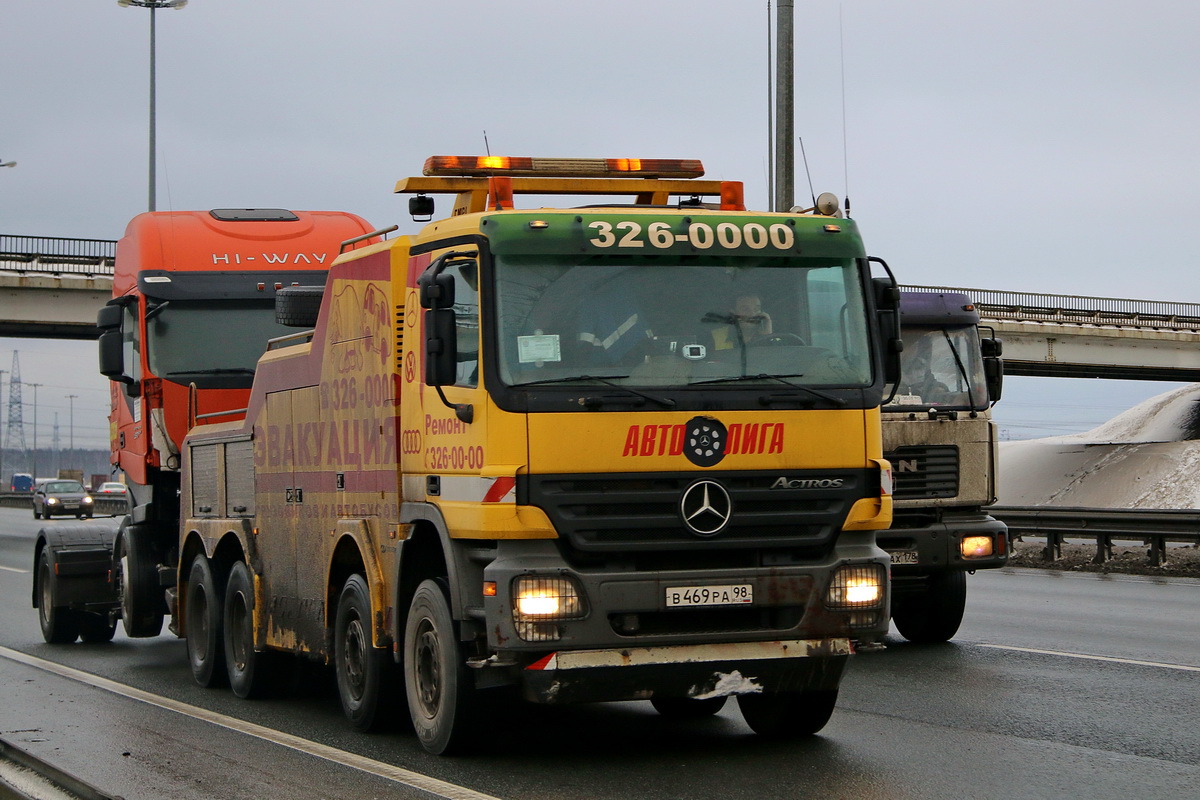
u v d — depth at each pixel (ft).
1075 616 70.33
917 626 62.49
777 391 35.65
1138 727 40.09
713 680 35.14
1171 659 53.72
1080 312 258.98
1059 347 256.52
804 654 35.35
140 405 68.23
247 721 45.68
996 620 69.31
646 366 35.22
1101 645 58.49
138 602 65.92
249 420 52.39
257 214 73.00
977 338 64.54
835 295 37.24
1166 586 88.22
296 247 70.79
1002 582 92.99
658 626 34.76
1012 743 38.09
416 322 38.34
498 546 34.47
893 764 35.65
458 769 36.06
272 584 49.67
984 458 62.95
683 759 36.94
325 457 44.91
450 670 36.55
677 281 36.09
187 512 59.72
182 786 34.60
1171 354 270.87
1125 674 50.11
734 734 40.63
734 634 34.88
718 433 35.06
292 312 50.08
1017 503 233.35
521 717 44.14
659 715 44.37
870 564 36.14
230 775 35.86
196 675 56.13
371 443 41.14
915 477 61.67
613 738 40.29
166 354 67.21
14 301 192.95
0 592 100.73
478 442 34.47
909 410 62.34
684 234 36.37
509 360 34.47
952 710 43.68
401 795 32.94
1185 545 124.36
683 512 34.65
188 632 57.52
